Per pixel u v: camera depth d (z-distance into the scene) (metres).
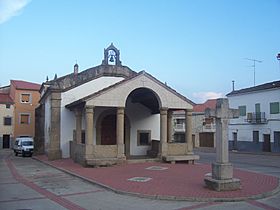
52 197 11.22
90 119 19.70
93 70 26.41
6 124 51.41
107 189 12.48
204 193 11.12
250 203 10.02
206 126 54.97
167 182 13.50
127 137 25.67
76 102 21.59
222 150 11.89
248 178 15.01
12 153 41.81
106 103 20.09
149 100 24.73
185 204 9.96
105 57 26.94
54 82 25.47
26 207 9.73
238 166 22.55
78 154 21.42
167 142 22.69
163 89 21.58
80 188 12.95
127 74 27.03
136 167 18.83
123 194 11.52
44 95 29.03
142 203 10.16
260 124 41.19
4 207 9.77
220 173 11.70
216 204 9.91
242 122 43.81
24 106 52.44
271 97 39.62
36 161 26.59
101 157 19.69
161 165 19.83
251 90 42.28
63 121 25.09
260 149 41.22
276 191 11.80
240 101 44.28
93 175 15.85
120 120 20.39
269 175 16.55
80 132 22.53
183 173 16.31
